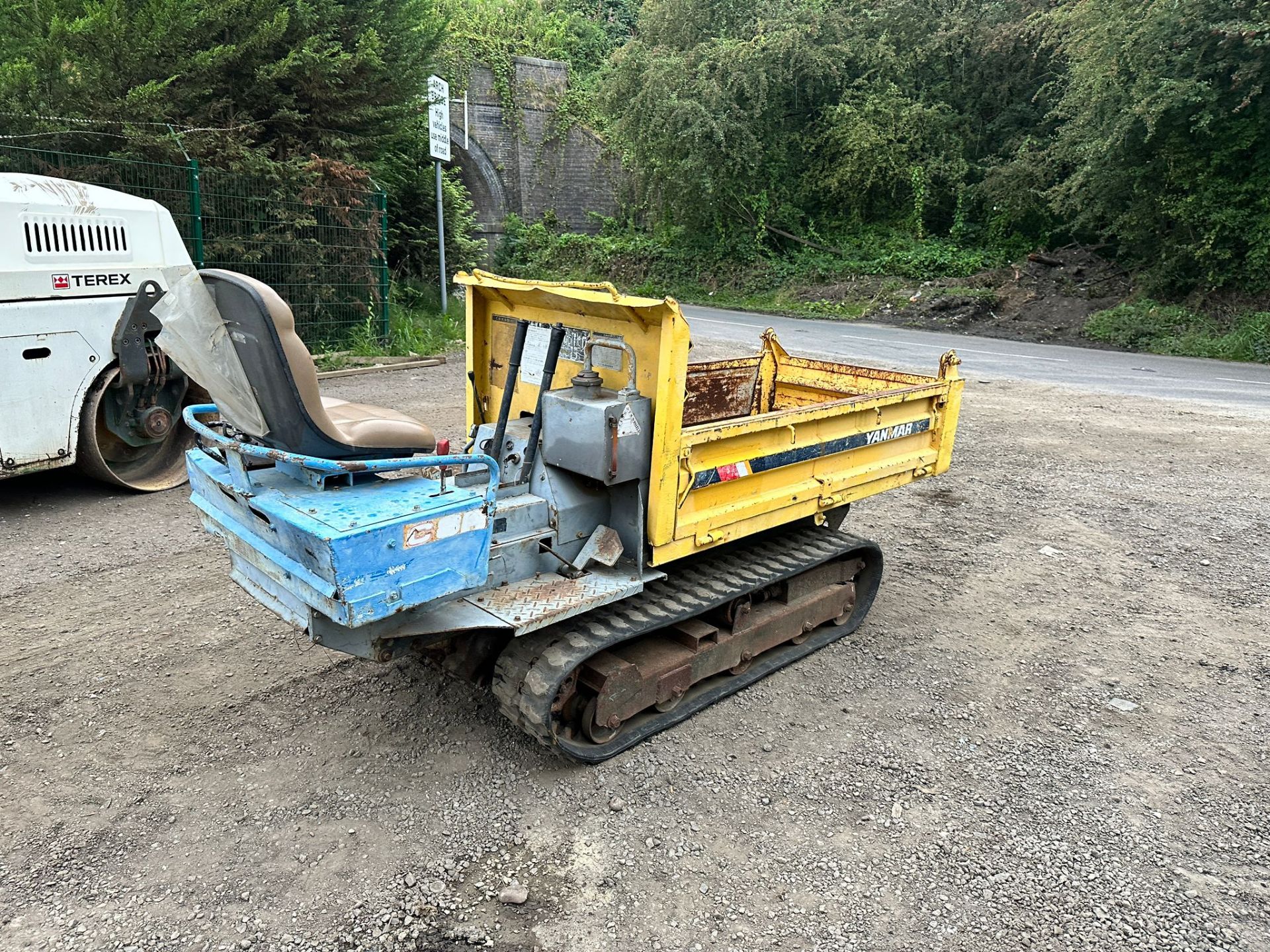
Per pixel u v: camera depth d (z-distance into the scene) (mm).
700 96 27000
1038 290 21703
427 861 3135
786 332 19125
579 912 2922
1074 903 3027
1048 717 4273
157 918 2848
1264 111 17297
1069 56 22766
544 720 3361
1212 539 6816
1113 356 16953
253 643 4676
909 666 4738
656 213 30172
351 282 13469
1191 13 17062
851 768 3791
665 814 3436
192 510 6797
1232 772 3848
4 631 4727
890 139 26250
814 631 5016
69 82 10867
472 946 2773
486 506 3223
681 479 3656
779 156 28016
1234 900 3066
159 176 11320
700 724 4098
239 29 12602
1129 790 3697
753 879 3100
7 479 7438
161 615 4977
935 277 24391
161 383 7090
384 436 3400
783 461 4195
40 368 6301
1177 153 18594
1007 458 9094
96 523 6438
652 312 3387
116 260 6711
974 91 27234
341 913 2887
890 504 7586
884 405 4777
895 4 27375
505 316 4293
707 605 3967
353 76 13547
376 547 2893
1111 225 20828
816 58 26406
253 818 3336
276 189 12336
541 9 37969
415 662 4500
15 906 2883
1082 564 6281
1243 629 5281
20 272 6129
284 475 3453
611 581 3674
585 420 3451
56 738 3807
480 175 32625
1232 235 18203
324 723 3973
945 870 3174
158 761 3670
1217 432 10344
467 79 31109
